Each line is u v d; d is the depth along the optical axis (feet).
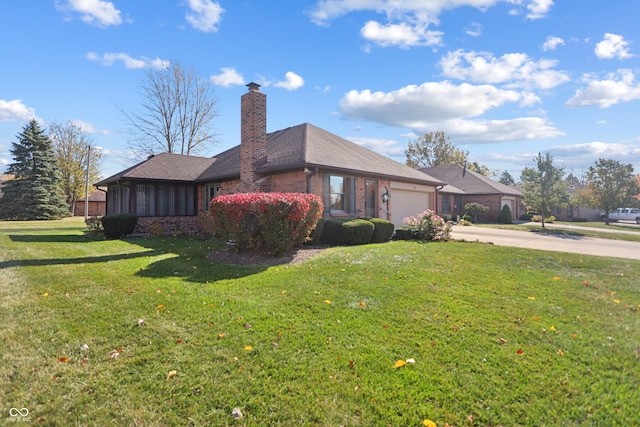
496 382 10.26
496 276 22.40
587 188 88.38
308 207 29.35
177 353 11.62
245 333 13.21
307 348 12.12
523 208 108.88
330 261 25.90
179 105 100.68
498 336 13.34
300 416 8.70
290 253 29.78
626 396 9.66
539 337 13.29
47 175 107.24
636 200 81.51
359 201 47.03
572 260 28.19
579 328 14.25
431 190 63.21
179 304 16.29
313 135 51.24
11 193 101.30
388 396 9.53
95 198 140.67
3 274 21.39
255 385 9.92
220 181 53.21
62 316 14.62
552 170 70.03
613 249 37.29
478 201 93.66
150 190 54.65
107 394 9.40
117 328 13.51
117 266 24.72
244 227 29.30
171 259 27.73
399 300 17.21
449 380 10.32
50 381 9.88
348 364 11.10
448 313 15.58
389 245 35.32
